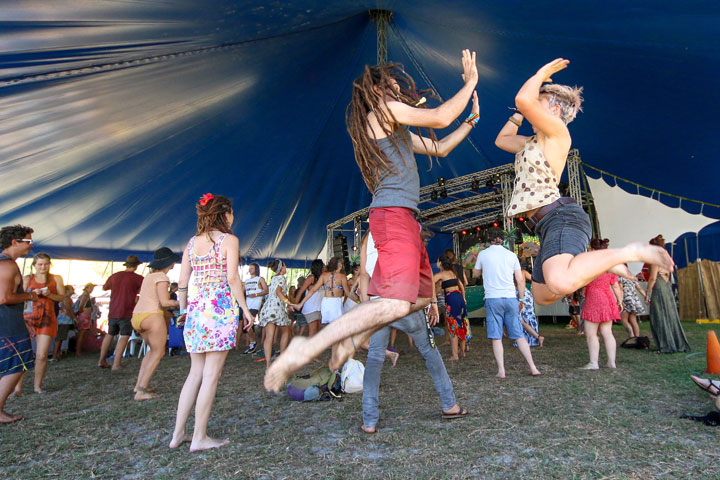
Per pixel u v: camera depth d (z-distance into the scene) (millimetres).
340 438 2857
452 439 2734
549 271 1829
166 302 4387
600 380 4336
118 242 11055
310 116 9062
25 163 7039
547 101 2184
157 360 4410
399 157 2189
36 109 5961
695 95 6598
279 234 13867
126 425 3340
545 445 2564
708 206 9594
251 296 8117
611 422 2953
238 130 8516
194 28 5719
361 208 14242
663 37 5703
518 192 2199
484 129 9906
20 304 3719
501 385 4285
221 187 10227
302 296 7031
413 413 3395
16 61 5117
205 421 2787
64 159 7320
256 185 10719
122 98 6480
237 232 12797
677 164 8727
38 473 2373
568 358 5941
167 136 7840
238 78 7199
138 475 2328
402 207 2119
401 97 2113
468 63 2080
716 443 2516
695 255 12445
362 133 2162
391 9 6750
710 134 7438
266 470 2332
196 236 3143
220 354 2914
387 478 2172
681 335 6113
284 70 7523
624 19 5570
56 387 5055
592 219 11680
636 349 6691
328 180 11898
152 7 5086
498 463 2316
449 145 2520
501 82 7996
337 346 1630
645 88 6836
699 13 5102
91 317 10094
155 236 11352
